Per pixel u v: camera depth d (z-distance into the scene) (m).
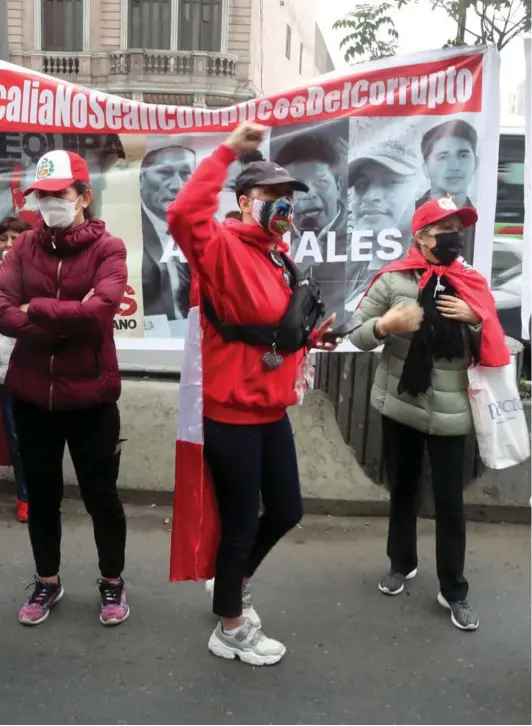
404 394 2.87
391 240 3.67
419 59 3.53
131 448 3.94
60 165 2.53
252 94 12.70
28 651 2.64
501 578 3.26
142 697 2.39
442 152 3.58
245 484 2.49
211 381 2.44
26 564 3.31
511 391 2.85
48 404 2.62
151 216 3.73
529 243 3.17
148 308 3.80
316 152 3.62
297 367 2.55
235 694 2.42
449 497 2.85
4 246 3.53
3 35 3.95
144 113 3.64
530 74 3.14
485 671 2.57
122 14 12.34
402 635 2.80
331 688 2.46
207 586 3.05
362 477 3.88
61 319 2.49
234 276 2.30
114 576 2.88
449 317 2.73
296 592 3.13
